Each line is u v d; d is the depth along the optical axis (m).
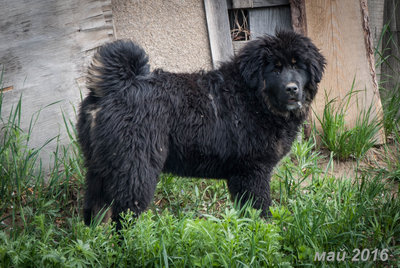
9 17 3.94
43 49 4.12
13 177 3.83
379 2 5.38
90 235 3.10
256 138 3.67
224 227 2.99
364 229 3.54
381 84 5.58
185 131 3.53
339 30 4.95
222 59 5.05
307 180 4.45
